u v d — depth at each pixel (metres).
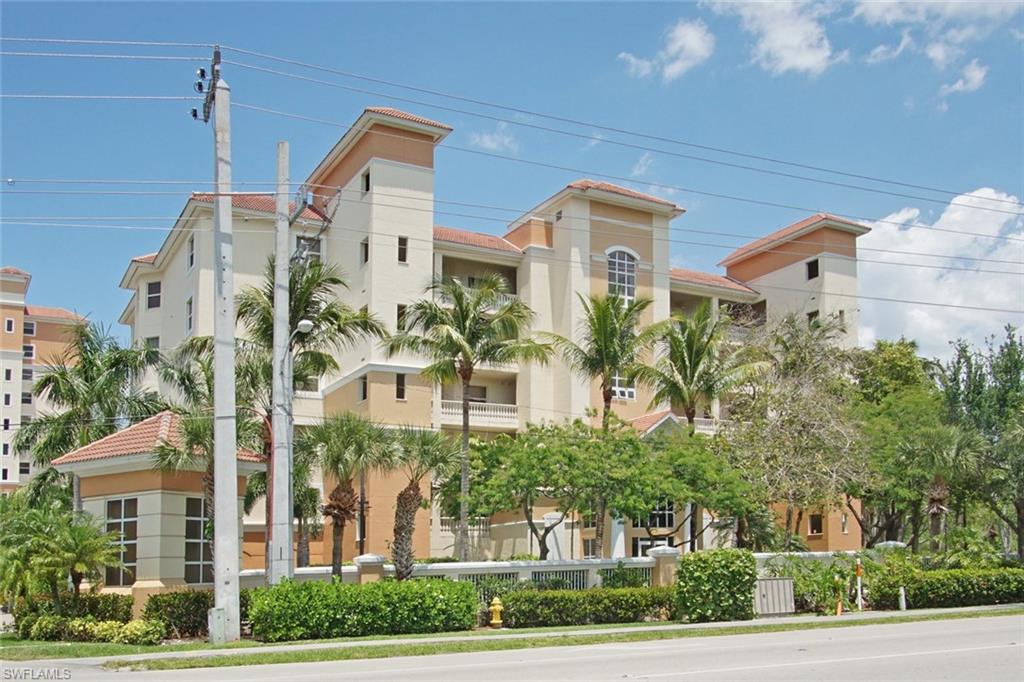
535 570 28.67
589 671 15.42
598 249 49.69
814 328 45.62
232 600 22.06
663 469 31.88
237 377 26.61
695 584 26.83
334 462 27.95
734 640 21.27
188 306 46.09
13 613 25.75
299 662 18.12
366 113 44.56
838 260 57.00
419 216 45.44
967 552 35.50
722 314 43.97
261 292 26.69
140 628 21.83
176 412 27.17
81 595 24.59
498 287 34.16
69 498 33.66
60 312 82.56
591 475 30.94
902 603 30.31
